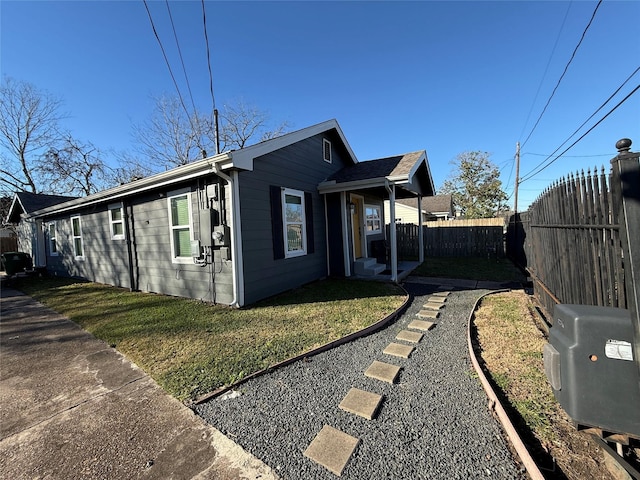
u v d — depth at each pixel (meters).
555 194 3.51
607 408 1.39
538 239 4.59
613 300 2.16
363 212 9.20
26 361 3.21
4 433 2.01
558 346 1.58
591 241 2.52
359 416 2.10
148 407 2.28
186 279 5.94
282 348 3.32
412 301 5.47
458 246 12.57
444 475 1.56
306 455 1.73
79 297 6.53
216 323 4.27
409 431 1.93
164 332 3.96
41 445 1.88
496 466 1.61
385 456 1.71
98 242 8.19
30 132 18.88
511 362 2.84
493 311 4.57
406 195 10.43
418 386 2.50
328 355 3.19
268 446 1.82
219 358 3.10
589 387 1.42
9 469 1.69
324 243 7.89
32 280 9.56
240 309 4.98
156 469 1.65
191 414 2.17
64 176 19.03
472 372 2.71
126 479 1.59
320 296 5.81
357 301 5.34
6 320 4.89
